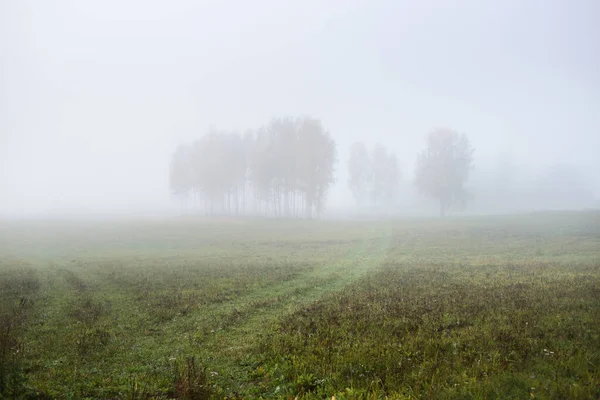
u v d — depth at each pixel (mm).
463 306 12547
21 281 20375
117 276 22016
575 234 37938
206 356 9219
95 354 9414
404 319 11367
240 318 12766
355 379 7383
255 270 23359
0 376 7352
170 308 14141
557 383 6566
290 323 11602
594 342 8453
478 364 7582
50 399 7051
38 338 10641
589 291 13453
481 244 35750
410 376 7324
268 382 7668
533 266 21641
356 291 16234
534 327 9742
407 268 22781
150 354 9453
